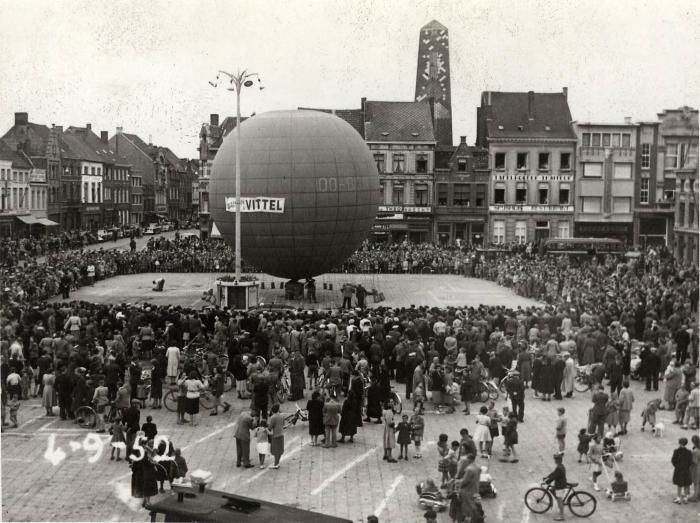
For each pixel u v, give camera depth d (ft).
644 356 124.36
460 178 329.72
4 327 129.29
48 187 359.46
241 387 119.03
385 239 334.24
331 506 79.51
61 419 108.27
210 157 356.79
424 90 373.20
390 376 130.31
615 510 79.05
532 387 121.19
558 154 325.42
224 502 60.13
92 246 355.15
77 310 145.79
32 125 364.99
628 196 325.62
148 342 131.95
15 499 80.94
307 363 126.41
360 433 103.86
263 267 198.08
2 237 306.76
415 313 148.66
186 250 297.94
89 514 77.36
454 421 107.96
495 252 278.87
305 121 187.93
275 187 183.21
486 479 82.43
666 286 191.31
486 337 133.80
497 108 331.36
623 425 103.04
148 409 114.11
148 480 79.61
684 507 79.82
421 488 80.94
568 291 186.39
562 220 327.88
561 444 94.38
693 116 319.68
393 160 330.75
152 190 493.36
